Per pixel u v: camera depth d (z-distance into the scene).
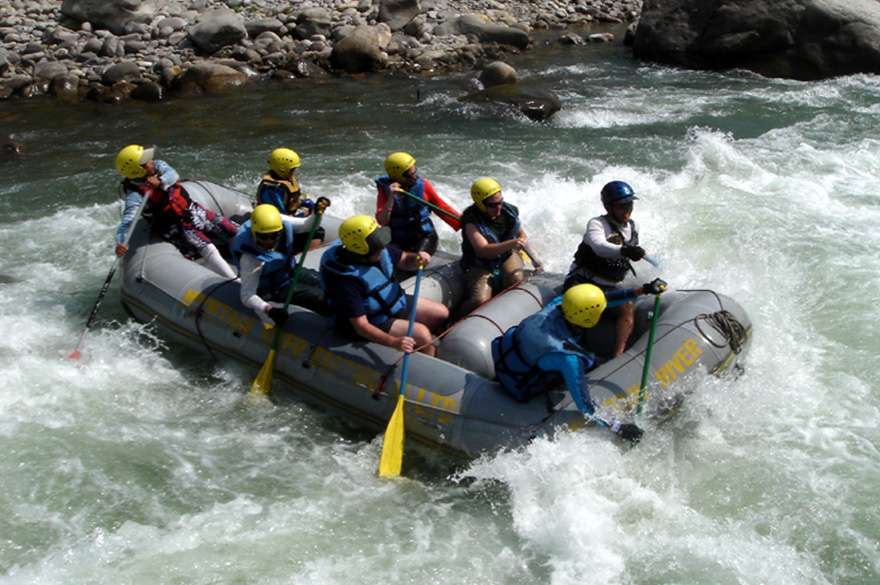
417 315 5.94
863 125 12.12
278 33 16.56
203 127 12.79
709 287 7.43
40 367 6.55
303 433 5.89
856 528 4.93
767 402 6.00
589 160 10.91
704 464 5.44
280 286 6.35
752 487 5.26
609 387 5.29
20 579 4.62
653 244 8.34
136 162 6.75
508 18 19.08
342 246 5.60
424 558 4.81
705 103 13.60
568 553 4.80
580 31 19.33
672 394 5.41
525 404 5.29
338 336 5.92
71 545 4.86
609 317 5.98
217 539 4.92
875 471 5.35
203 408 6.16
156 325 6.85
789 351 6.61
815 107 13.17
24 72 14.80
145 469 5.49
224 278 6.71
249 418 6.04
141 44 15.55
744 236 8.44
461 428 5.36
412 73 15.84
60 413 6.02
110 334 7.04
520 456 5.18
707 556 4.76
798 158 10.55
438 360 5.62
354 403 5.78
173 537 4.92
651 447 5.40
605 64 16.47
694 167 10.31
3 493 5.23
